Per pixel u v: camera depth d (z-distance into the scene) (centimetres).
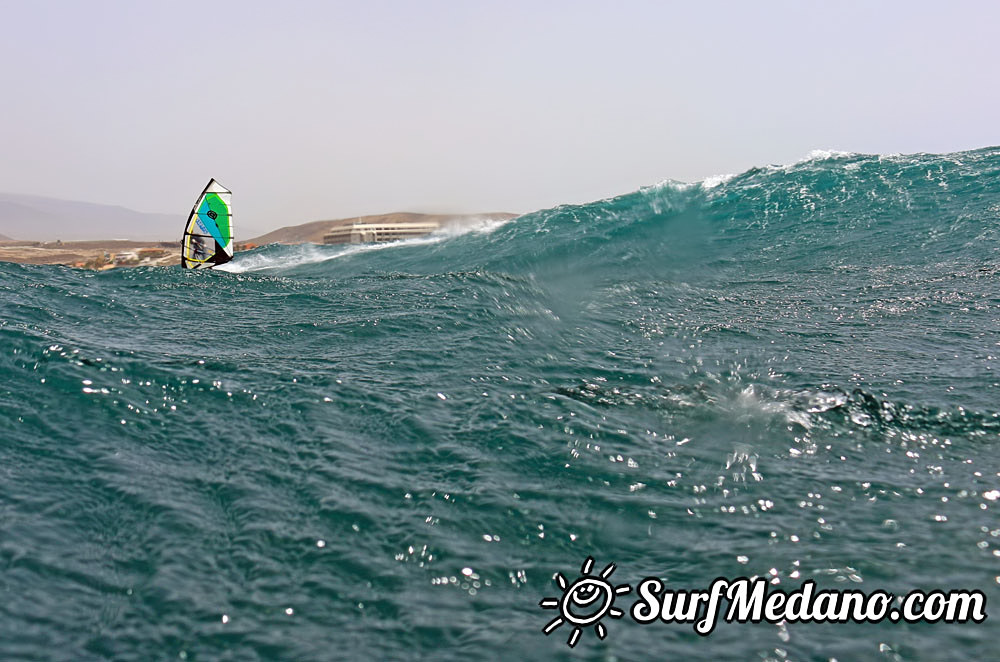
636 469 472
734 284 1368
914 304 1057
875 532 382
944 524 388
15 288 1014
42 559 342
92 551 354
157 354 689
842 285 1277
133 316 916
